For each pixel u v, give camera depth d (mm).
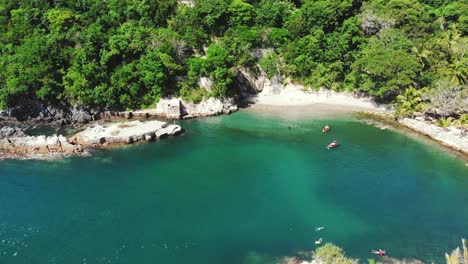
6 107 117312
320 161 101062
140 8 140125
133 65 127938
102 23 135750
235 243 71938
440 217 80125
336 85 141375
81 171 93625
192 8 144250
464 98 112812
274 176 94188
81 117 120250
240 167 97750
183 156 102500
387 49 132125
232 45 136750
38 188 86312
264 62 141750
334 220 78750
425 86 130750
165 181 91062
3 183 87562
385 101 135250
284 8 151250
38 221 75625
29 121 118500
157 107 127000
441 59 133500
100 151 103188
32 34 132000
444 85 115625
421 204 84312
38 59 121375
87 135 107250
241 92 138875
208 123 122562
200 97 129500
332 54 142500
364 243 72188
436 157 103500
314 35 146000
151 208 81000
